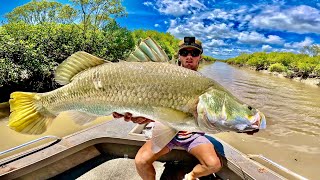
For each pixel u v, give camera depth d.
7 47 4.89
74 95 0.93
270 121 4.70
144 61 0.91
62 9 9.48
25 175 1.24
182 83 0.87
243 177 1.24
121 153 1.59
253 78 15.01
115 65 0.90
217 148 1.43
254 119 0.89
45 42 6.34
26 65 5.00
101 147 1.60
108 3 9.97
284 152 3.21
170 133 0.92
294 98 7.75
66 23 9.32
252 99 7.10
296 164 2.90
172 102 0.87
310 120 4.93
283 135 3.89
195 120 0.88
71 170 1.42
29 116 0.96
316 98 7.97
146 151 1.21
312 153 3.22
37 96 0.97
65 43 6.98
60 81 0.96
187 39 1.30
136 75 0.87
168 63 0.90
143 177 1.25
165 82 0.87
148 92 0.87
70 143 1.43
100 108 0.91
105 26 10.27
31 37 6.23
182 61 1.33
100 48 8.28
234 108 0.89
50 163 1.30
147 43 0.92
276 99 7.32
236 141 3.50
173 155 1.54
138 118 0.97
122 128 1.66
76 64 0.93
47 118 0.98
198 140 1.22
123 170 1.45
